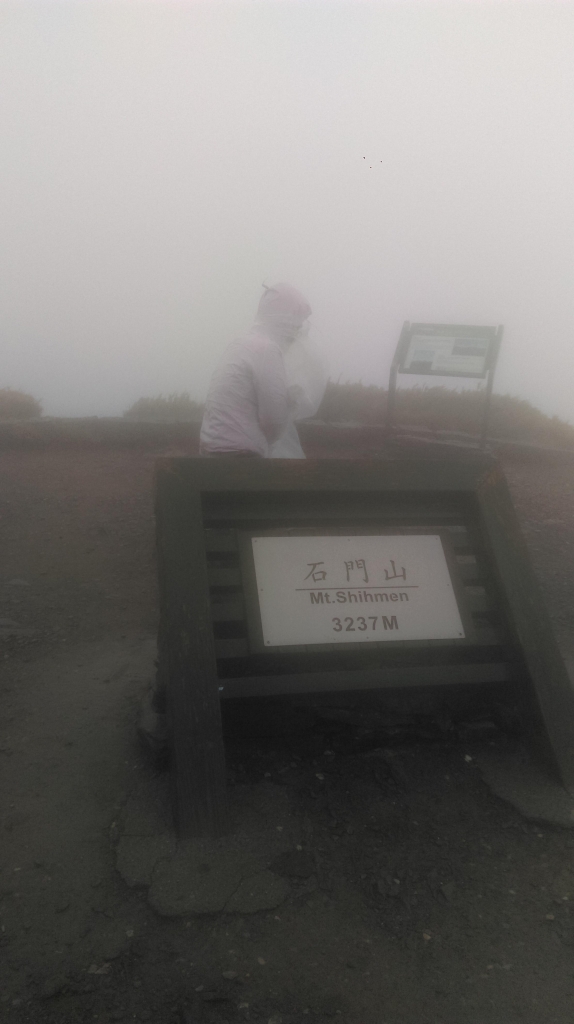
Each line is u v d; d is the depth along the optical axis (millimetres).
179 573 2832
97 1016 1948
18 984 2035
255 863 2461
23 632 4430
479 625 3176
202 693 2662
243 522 3094
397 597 3072
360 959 2146
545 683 2965
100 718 3432
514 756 3051
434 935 2238
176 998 2006
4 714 3471
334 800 2791
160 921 2252
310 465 3166
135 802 2775
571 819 2691
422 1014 1982
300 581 3012
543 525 6613
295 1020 1954
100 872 2439
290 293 4031
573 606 4977
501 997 2037
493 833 2664
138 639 4406
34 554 5750
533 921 2297
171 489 2990
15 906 2295
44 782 2922
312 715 2951
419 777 2936
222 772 2602
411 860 2521
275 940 2195
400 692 2945
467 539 3281
